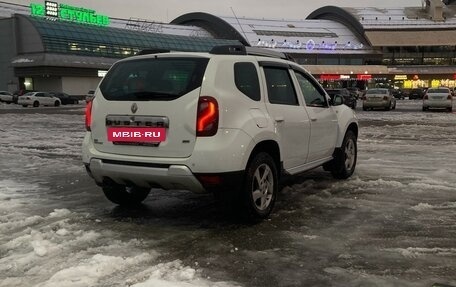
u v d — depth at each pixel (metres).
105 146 5.44
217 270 4.11
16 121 23.48
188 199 6.67
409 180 7.75
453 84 102.19
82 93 70.00
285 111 5.90
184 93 4.96
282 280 3.91
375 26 108.25
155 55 5.41
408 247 4.65
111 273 4.01
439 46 104.31
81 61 68.81
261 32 105.56
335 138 7.39
